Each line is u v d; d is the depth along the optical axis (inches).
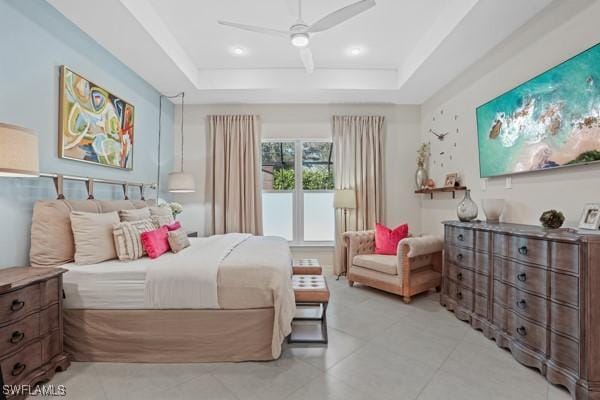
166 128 179.0
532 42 99.8
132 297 84.8
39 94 91.2
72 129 102.7
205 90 164.9
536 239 79.9
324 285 101.5
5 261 81.2
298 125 189.6
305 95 173.6
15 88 83.6
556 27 90.7
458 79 146.6
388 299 138.9
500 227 95.8
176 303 84.9
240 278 85.3
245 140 185.2
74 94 103.6
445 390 72.0
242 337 85.4
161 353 85.4
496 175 115.7
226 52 145.6
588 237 67.4
